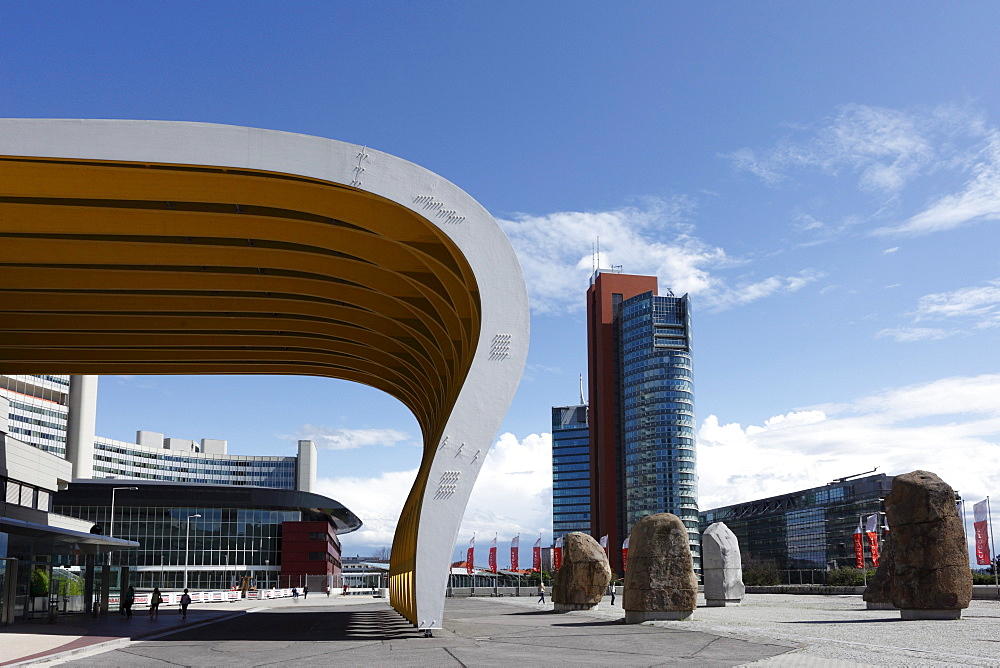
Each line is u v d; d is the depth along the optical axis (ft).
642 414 516.73
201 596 215.92
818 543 386.93
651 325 520.83
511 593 257.14
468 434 80.64
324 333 135.44
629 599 92.27
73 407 451.94
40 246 97.50
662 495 500.33
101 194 82.58
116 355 145.28
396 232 87.35
